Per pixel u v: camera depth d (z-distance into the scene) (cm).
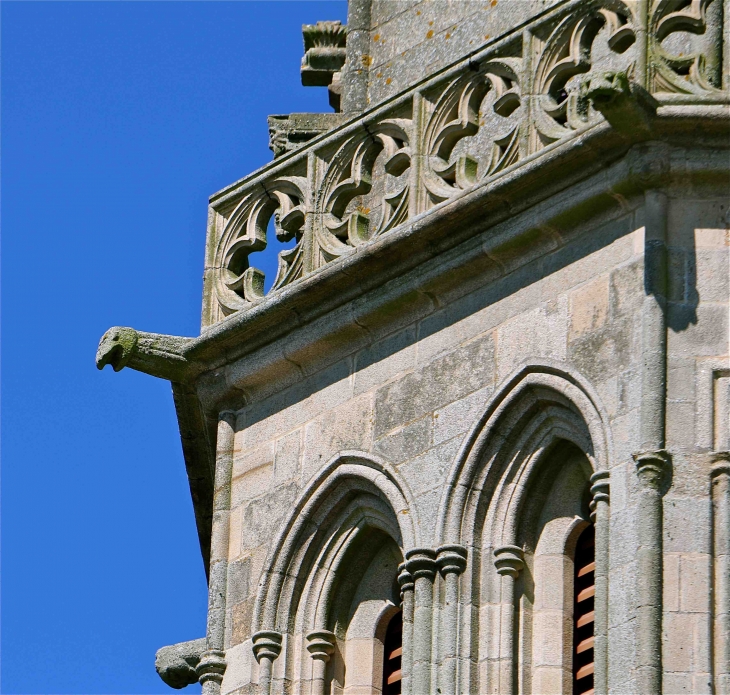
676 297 4025
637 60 4075
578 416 4088
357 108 4662
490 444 4169
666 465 3941
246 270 4497
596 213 4131
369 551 4341
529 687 4081
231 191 4534
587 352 4088
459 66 4325
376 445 4294
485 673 4094
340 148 4431
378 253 4300
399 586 4297
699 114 4047
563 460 4150
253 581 4378
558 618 4103
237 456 4469
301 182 4459
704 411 3969
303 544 4356
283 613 4344
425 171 4309
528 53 4247
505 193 4188
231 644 4372
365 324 4344
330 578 4338
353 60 4681
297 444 4394
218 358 4488
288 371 4434
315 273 4362
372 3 4703
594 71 4012
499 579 4131
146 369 4509
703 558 3897
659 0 4116
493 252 4212
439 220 4241
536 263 4191
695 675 3844
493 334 4206
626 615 3897
